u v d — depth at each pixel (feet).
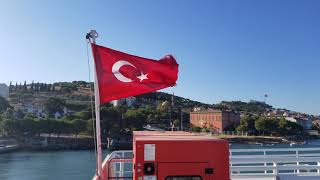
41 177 309.22
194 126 632.38
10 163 413.18
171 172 22.72
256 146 583.99
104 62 27.78
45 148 605.73
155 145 22.84
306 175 41.93
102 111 625.41
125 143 622.95
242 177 42.47
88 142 636.89
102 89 27.58
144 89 28.04
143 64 28.09
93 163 411.95
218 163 22.94
